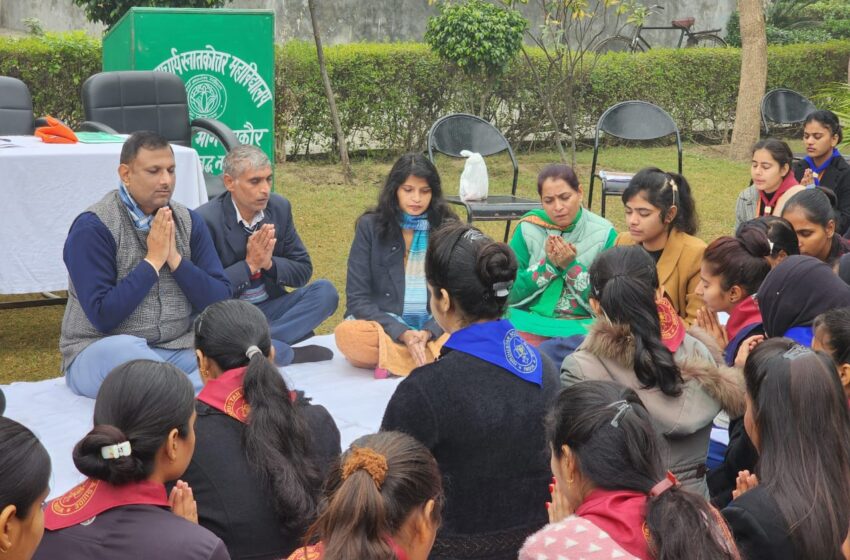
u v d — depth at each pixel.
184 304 4.23
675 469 2.71
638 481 1.95
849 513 2.16
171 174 4.06
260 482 2.35
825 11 15.30
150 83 6.98
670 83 11.90
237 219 4.62
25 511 1.77
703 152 11.58
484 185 6.45
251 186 4.52
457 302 2.56
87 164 5.26
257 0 12.46
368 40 13.27
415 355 4.48
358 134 10.54
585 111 11.55
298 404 2.63
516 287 4.56
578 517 1.93
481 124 6.96
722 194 9.36
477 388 2.46
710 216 8.50
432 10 13.59
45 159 5.15
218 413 2.42
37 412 4.05
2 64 8.94
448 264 2.54
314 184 9.06
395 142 10.45
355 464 1.85
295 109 9.87
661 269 4.25
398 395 2.48
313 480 2.43
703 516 1.82
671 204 4.19
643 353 2.63
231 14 7.66
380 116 10.25
